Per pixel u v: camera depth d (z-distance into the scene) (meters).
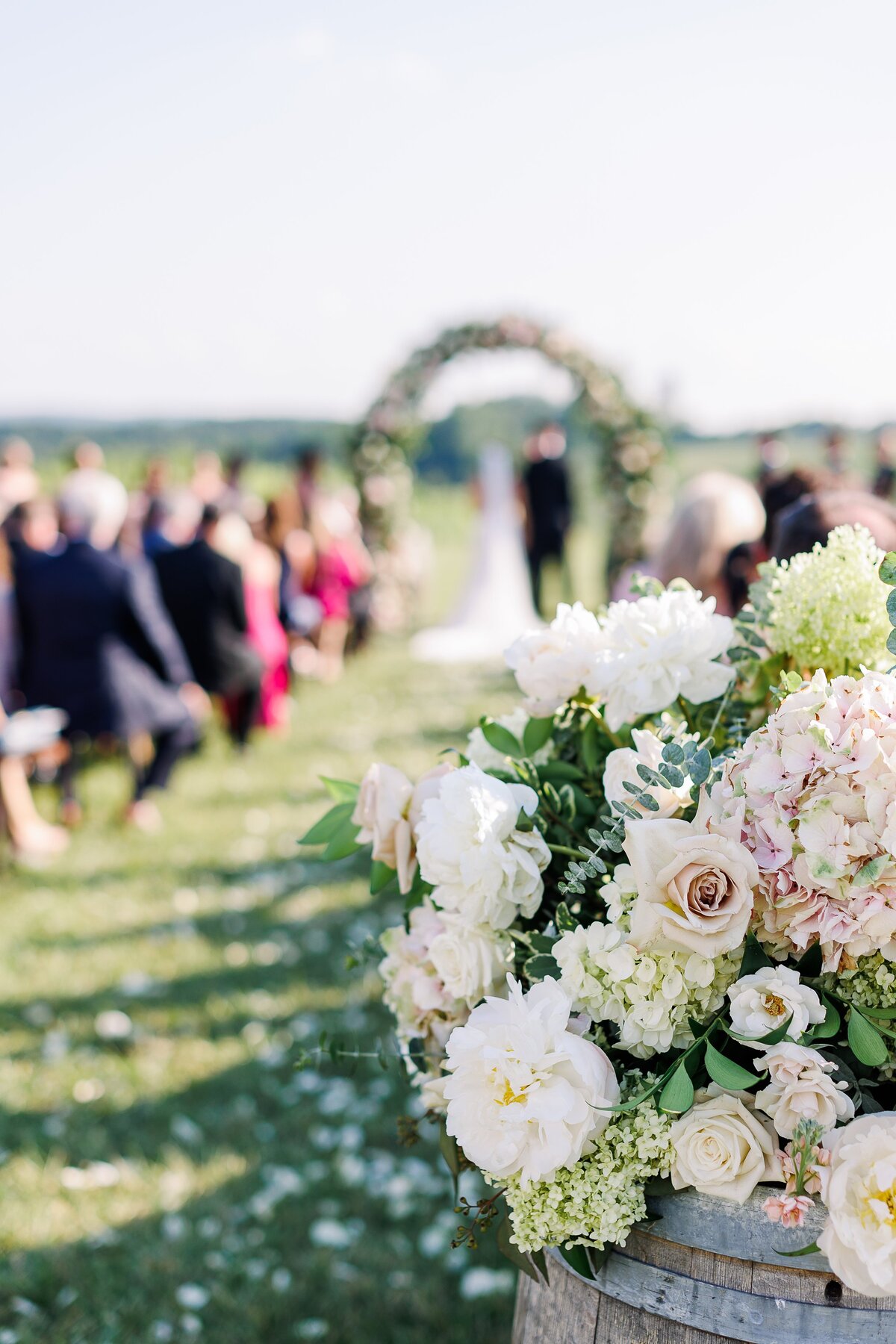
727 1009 1.29
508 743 1.54
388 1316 2.65
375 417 13.48
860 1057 1.20
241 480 11.73
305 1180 3.17
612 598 9.43
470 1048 1.22
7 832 6.04
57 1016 4.15
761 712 1.60
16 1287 2.75
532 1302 1.40
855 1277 1.11
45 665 6.19
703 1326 1.22
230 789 7.27
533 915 1.42
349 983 4.30
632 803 1.28
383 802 1.46
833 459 13.53
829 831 1.16
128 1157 3.28
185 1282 2.78
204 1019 4.07
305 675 11.39
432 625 15.62
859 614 1.46
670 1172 1.22
